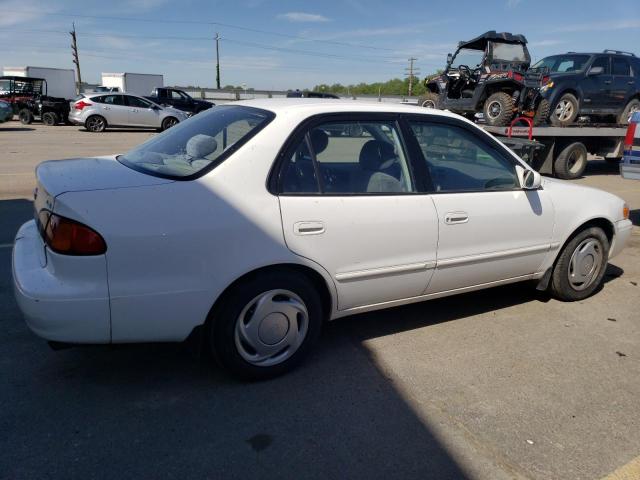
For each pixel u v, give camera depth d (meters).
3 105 20.97
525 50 12.17
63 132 20.78
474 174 3.75
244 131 3.05
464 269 3.68
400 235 3.30
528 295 4.66
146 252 2.61
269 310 2.98
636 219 8.00
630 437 2.75
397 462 2.49
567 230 4.18
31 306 2.54
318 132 3.14
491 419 2.85
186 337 2.82
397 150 3.44
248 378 3.05
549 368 3.41
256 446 2.56
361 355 3.47
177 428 2.66
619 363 3.51
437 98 13.59
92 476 2.32
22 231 3.23
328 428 2.72
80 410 2.77
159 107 22.52
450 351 3.58
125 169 3.02
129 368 3.19
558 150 11.90
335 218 3.07
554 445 2.66
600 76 12.55
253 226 2.83
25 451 2.46
